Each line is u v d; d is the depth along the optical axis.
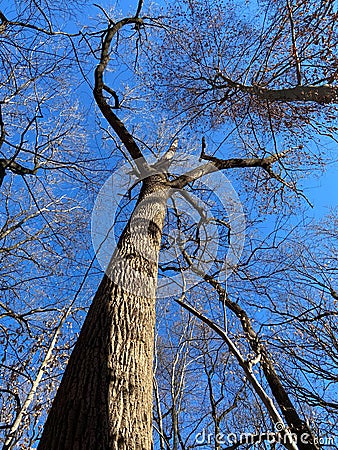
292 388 5.34
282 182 6.59
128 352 2.65
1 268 6.71
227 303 5.89
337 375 5.31
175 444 5.93
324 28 5.01
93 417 2.16
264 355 4.90
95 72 6.43
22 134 5.48
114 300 3.09
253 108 6.20
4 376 5.25
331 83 5.12
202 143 6.30
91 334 2.79
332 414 5.44
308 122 5.72
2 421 4.82
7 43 5.47
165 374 7.29
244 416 6.68
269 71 5.73
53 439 2.13
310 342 5.62
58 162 6.38
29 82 6.27
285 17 5.24
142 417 2.27
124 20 6.86
